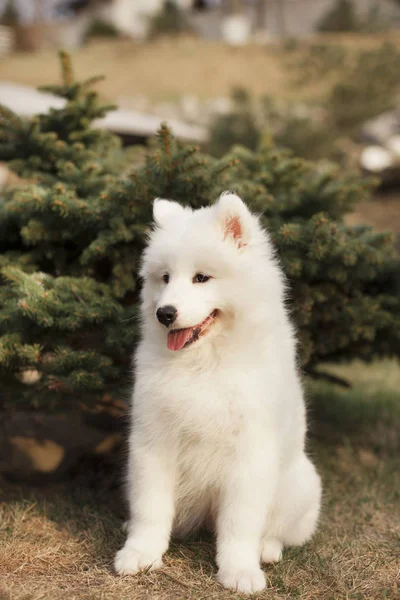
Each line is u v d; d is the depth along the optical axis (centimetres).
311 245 372
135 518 305
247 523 287
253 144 1349
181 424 291
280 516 320
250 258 296
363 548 331
